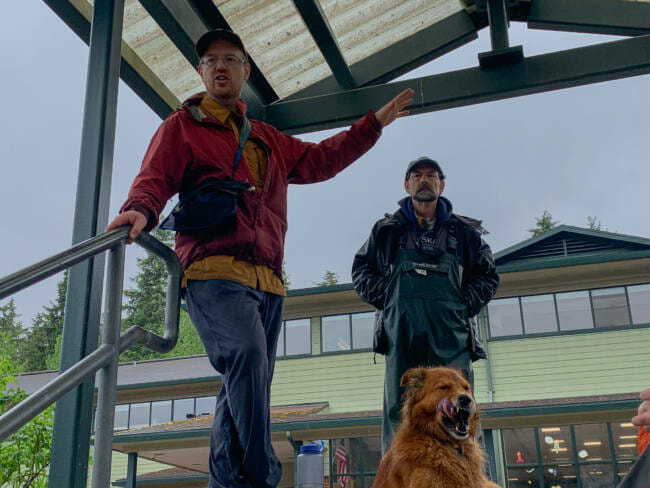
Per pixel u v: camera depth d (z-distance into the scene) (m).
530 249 13.84
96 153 2.50
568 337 13.30
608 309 13.25
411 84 4.14
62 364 2.20
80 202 2.45
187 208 2.11
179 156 2.17
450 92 4.05
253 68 4.30
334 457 13.18
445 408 2.74
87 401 2.16
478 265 3.28
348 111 4.20
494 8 4.12
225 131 2.30
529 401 11.86
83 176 2.49
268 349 2.22
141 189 1.98
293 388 14.73
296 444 12.41
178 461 14.28
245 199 2.19
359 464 12.95
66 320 2.26
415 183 3.20
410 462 2.72
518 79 3.97
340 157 2.67
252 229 2.16
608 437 12.20
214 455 2.01
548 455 12.47
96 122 2.55
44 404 1.29
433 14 4.52
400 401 3.09
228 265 2.08
